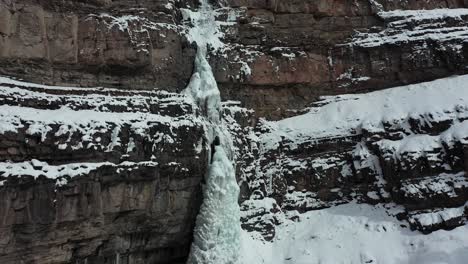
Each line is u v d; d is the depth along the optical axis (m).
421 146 20.91
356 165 22.44
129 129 16.89
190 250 18.72
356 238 20.52
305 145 23.64
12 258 13.86
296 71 25.53
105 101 17.53
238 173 21.86
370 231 20.69
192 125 19.14
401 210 20.77
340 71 26.12
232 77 23.83
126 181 16.33
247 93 24.64
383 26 26.48
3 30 16.08
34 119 14.74
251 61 24.66
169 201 17.97
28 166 14.13
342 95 25.77
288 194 22.95
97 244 16.09
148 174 16.83
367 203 21.92
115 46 18.89
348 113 24.27
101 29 18.73
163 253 18.81
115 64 18.92
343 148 23.25
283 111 25.39
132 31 19.44
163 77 20.48
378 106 24.12
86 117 16.12
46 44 17.38
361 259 19.47
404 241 19.75
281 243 21.25
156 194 17.42
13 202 13.55
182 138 18.59
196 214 19.14
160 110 18.94
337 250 20.17
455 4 28.16
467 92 22.42
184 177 18.53
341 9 26.80
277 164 23.53
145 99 18.75
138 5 20.11
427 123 21.53
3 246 13.48
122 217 16.52
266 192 22.81
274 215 22.11
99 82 18.75
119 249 16.91
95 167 15.38
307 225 22.00
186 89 21.20
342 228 21.19
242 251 19.62
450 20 25.94
